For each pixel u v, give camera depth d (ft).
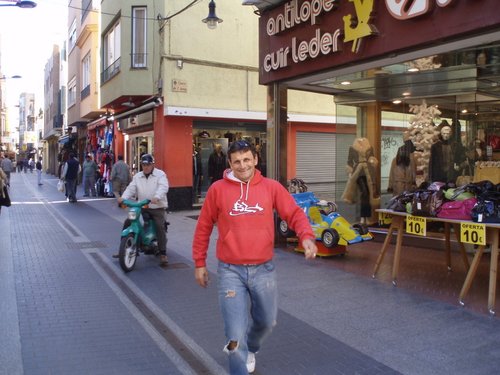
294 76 28.09
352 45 23.39
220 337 15.48
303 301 19.02
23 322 16.70
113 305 18.75
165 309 18.30
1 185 30.94
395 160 32.86
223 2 50.03
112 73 56.39
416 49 21.07
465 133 30.35
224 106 50.52
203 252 12.01
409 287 20.83
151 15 49.39
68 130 100.37
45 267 24.91
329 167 61.21
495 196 17.33
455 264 25.05
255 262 11.41
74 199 58.08
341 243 26.27
